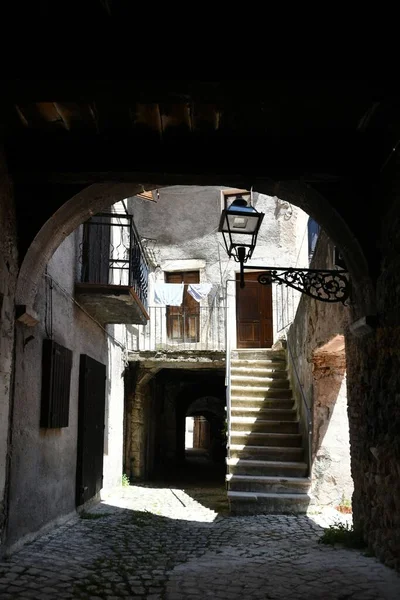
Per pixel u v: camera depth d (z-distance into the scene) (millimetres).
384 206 4559
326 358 8789
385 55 3514
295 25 3428
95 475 8547
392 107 3914
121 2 3273
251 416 10477
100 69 3531
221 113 4141
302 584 4207
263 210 14461
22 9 3297
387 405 4566
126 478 11922
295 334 10578
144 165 4539
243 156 4562
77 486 7523
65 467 6957
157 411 15797
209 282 14336
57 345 6254
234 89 3656
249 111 4105
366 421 5246
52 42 3486
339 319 6707
